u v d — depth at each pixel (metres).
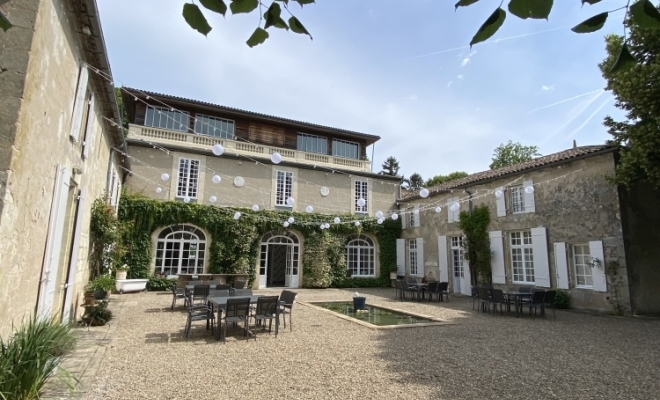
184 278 13.87
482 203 15.16
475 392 4.28
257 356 5.67
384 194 20.38
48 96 4.38
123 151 11.48
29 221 4.08
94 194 8.81
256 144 17.81
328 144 20.22
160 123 16.61
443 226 17.12
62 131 5.10
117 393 4.02
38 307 4.60
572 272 11.86
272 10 1.62
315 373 4.88
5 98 3.56
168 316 8.96
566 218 11.99
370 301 13.02
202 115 17.48
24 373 3.29
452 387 4.43
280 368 5.07
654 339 7.23
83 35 5.61
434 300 13.68
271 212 17.02
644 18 1.37
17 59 3.67
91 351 5.64
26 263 4.09
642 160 8.94
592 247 11.16
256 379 4.60
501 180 14.40
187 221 15.53
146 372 4.76
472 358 5.71
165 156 15.80
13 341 3.47
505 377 4.82
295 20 1.68
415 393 4.22
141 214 14.72
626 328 8.42
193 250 15.70
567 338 7.26
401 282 13.76
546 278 12.34
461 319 9.49
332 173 19.20
